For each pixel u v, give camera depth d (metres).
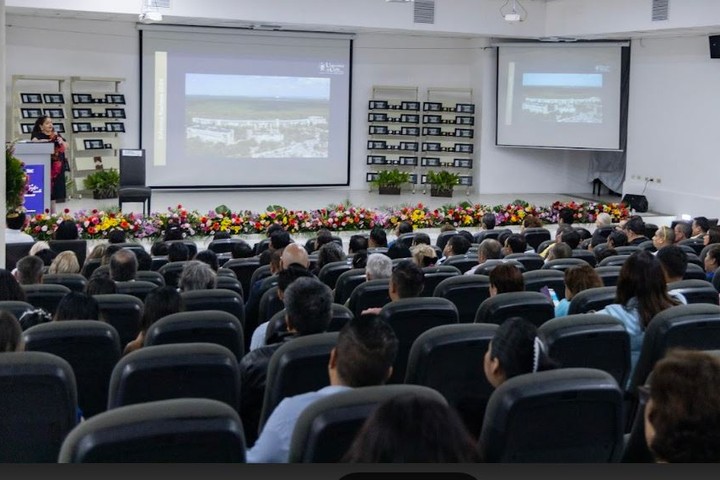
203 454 2.07
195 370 2.95
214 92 17.05
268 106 17.44
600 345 3.59
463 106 18.12
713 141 15.15
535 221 10.36
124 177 13.36
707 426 1.59
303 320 3.49
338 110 17.92
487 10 16.41
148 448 2.02
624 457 2.53
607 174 18.30
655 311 4.05
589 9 15.80
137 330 4.53
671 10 14.42
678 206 15.87
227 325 3.67
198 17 14.67
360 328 2.54
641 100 16.75
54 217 11.04
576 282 4.74
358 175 18.38
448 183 17.47
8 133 15.31
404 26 15.96
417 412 1.35
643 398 2.31
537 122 17.44
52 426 2.85
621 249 7.52
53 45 15.72
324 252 6.88
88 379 3.65
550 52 17.14
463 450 1.33
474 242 10.49
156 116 16.70
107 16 14.53
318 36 17.58
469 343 3.30
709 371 1.64
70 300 4.02
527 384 2.40
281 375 3.07
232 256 8.28
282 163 17.72
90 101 15.77
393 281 4.61
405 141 18.23
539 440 2.48
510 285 4.64
